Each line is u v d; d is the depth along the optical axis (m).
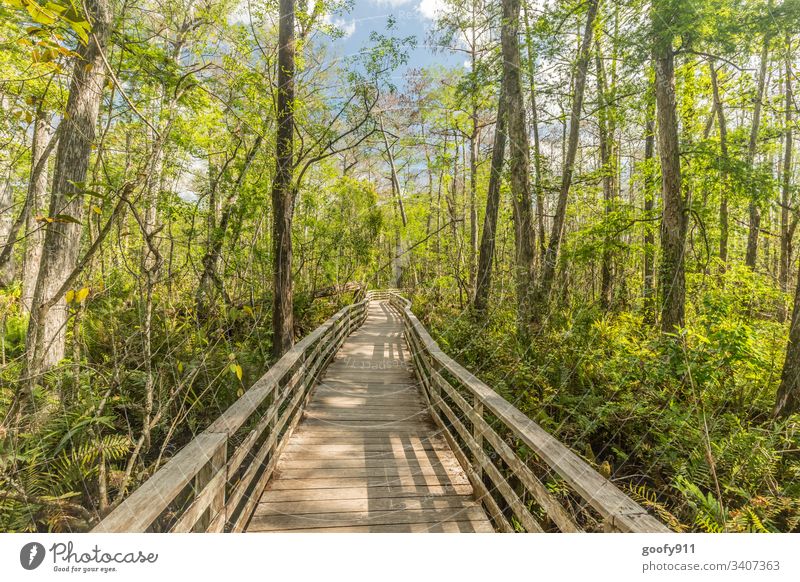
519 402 4.23
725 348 4.00
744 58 6.23
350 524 2.28
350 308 9.23
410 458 3.18
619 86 7.79
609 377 4.47
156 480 1.34
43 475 2.51
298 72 5.70
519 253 6.72
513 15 6.83
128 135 3.86
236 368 2.79
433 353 4.07
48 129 3.16
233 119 5.34
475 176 11.76
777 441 3.20
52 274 3.24
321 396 4.83
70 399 2.95
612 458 3.58
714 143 7.17
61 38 1.68
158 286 3.18
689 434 3.37
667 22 5.68
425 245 15.96
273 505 2.46
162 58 4.29
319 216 11.25
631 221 7.93
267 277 6.34
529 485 1.91
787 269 8.79
